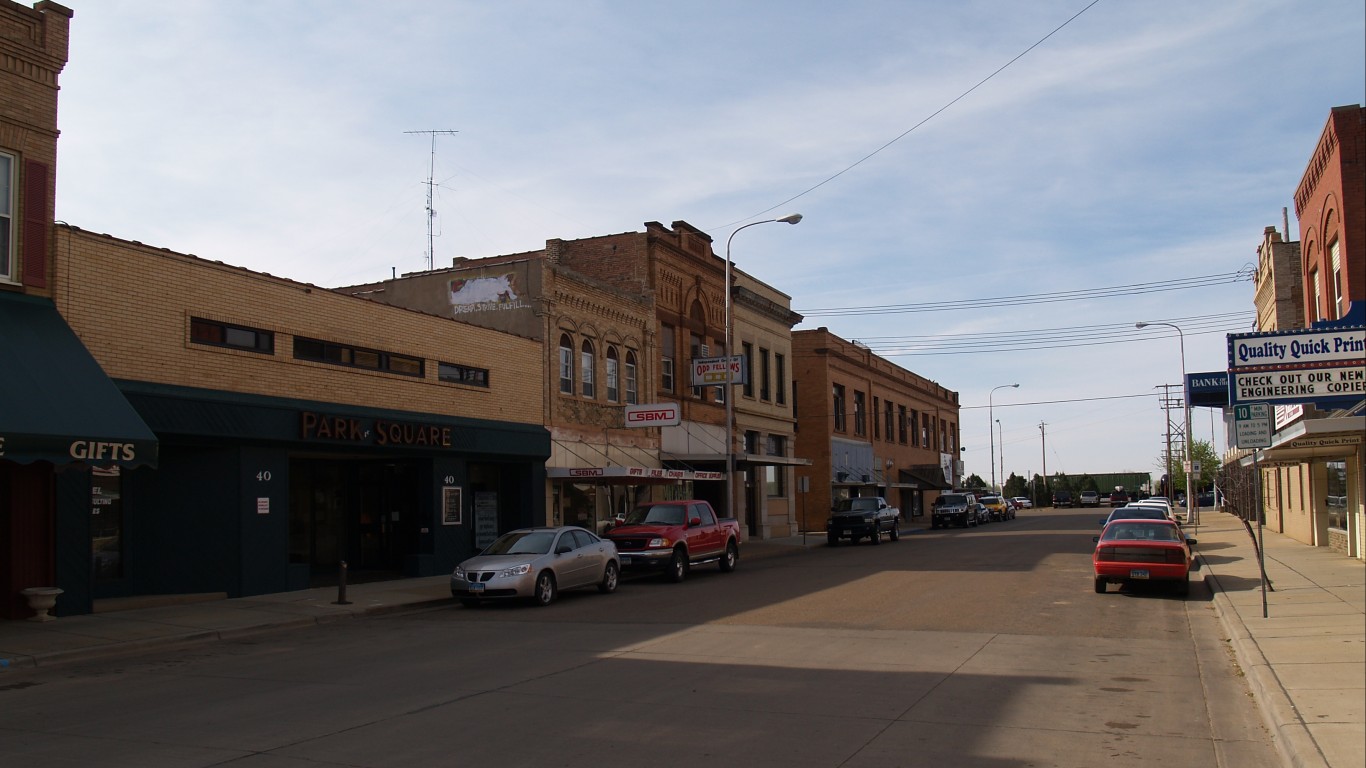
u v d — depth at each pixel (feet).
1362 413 60.70
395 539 86.53
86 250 57.67
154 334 61.16
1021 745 26.99
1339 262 68.69
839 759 25.59
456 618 59.26
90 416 49.88
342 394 74.54
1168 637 46.57
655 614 58.39
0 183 54.75
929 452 262.06
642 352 117.08
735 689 34.99
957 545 124.16
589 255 123.65
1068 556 98.07
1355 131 65.31
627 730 28.91
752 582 79.00
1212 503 294.66
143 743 27.84
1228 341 49.96
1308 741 25.25
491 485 94.63
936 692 34.17
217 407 63.52
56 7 57.77
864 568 89.81
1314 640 41.06
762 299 150.00
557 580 66.80
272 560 67.82
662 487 120.78
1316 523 95.81
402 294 104.99
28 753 26.78
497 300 100.17
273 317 69.46
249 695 35.01
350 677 38.50
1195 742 27.32
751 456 125.08
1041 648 43.45
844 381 193.06
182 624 53.21
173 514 63.67
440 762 25.55
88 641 47.01
